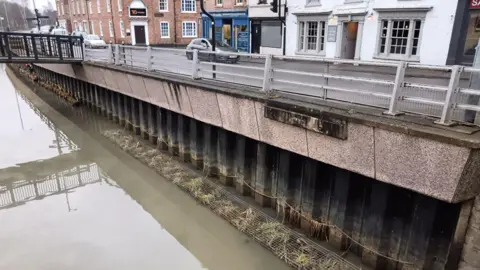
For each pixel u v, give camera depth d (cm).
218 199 835
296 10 1777
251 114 711
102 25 3803
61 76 2217
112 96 1510
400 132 469
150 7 3375
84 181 1040
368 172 535
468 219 462
